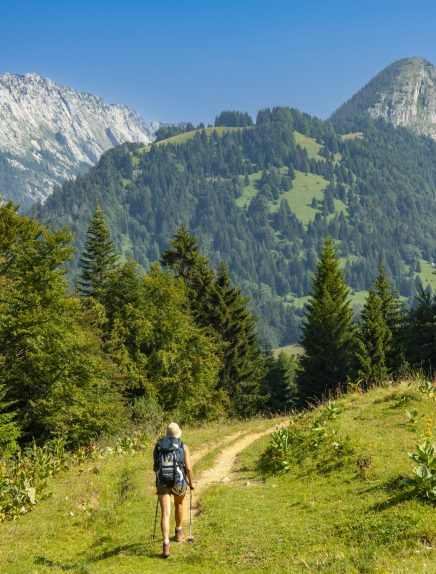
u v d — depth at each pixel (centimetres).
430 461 1044
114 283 4766
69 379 3181
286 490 1311
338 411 1773
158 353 4362
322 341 5756
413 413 1583
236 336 5891
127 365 4306
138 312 4416
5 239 3353
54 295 3164
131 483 1542
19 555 1001
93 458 2061
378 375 5303
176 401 4484
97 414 3328
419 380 2073
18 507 1357
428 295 5941
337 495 1160
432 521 873
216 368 5331
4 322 2911
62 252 3238
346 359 5678
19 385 3114
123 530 1141
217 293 5862
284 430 1744
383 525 906
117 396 3719
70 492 1513
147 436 2433
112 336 4319
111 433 3300
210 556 920
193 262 5981
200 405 4828
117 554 983
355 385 2294
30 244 3306
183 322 4691
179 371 4541
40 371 3070
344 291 5900
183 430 2967
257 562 870
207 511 1193
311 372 5794
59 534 1170
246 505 1209
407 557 764
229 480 1562
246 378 6006
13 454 2530
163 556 940
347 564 756
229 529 1045
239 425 2939
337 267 5969
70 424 3238
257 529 1030
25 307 3006
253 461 1777
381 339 5588
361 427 1639
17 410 2755
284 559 855
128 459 1922
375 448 1389
